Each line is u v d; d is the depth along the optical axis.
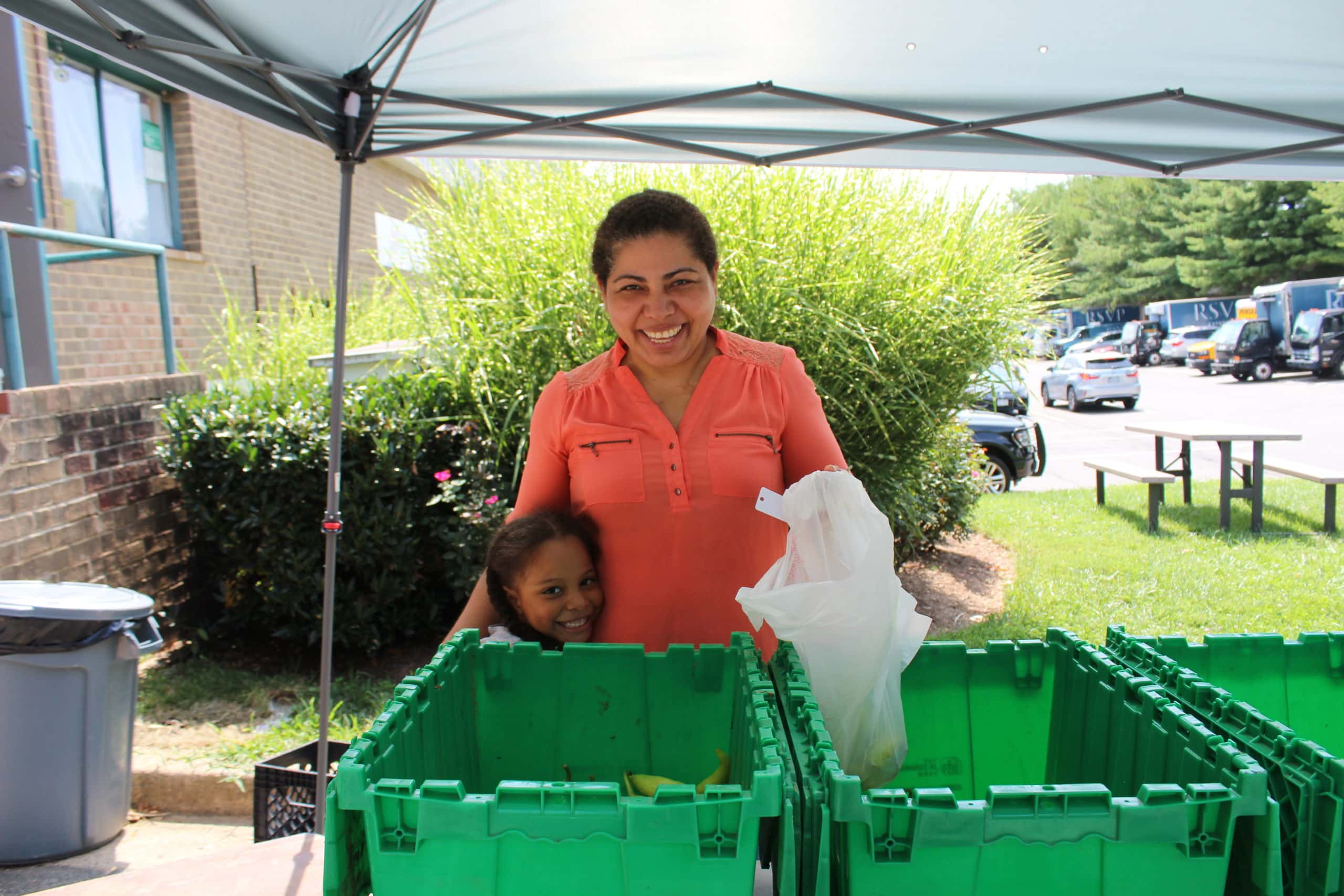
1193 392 26.38
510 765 1.61
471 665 1.59
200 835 3.43
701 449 1.86
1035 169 3.55
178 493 5.11
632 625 1.92
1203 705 1.33
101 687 3.21
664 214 1.74
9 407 4.03
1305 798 1.12
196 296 8.30
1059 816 1.07
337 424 2.98
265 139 9.49
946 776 1.69
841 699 1.43
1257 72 2.72
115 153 7.54
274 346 6.34
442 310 5.23
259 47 2.49
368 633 4.83
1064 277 6.33
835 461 1.95
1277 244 39.38
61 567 4.26
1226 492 9.00
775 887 1.21
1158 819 1.06
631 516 1.88
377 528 4.72
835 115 3.13
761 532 1.89
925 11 2.42
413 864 1.06
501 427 4.92
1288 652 1.59
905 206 5.46
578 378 1.97
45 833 3.16
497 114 3.00
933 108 3.08
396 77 2.64
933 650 1.66
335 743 3.23
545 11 2.45
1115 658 1.53
